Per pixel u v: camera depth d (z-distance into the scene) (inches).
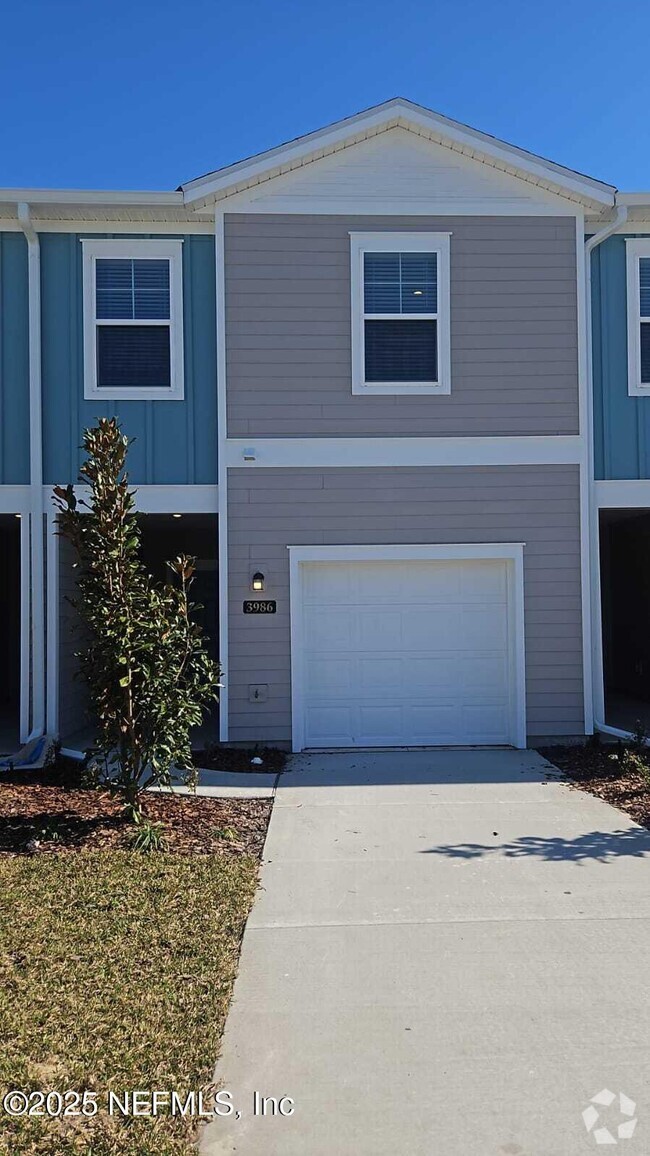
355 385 379.2
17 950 169.6
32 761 346.6
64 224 382.6
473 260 385.1
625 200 381.7
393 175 382.9
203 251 386.3
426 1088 127.0
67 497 254.7
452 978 161.9
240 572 376.5
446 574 386.6
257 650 375.9
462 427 382.3
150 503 381.1
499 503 382.6
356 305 379.9
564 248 386.3
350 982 160.6
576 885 211.2
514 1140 115.9
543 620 383.6
